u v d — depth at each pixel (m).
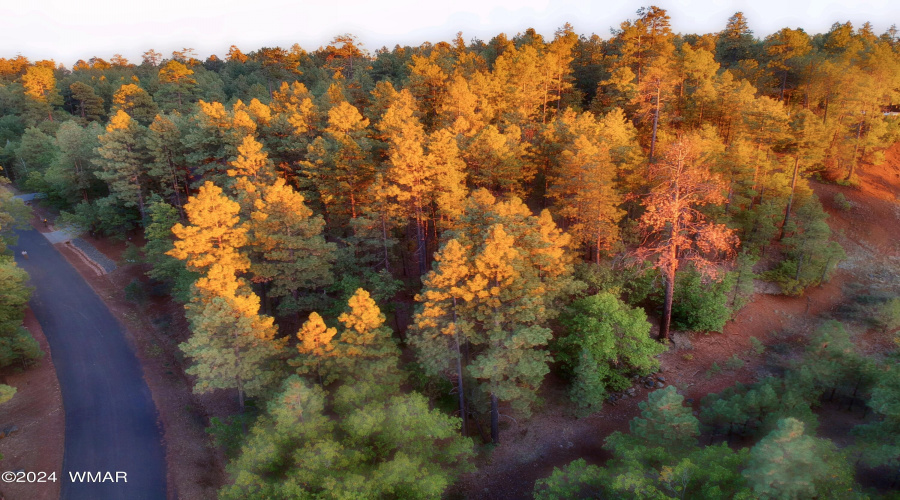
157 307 45.16
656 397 22.47
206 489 26.44
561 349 31.42
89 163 57.88
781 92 59.25
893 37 74.75
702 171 30.84
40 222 63.41
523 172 40.62
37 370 35.94
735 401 25.58
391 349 26.34
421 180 34.81
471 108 43.91
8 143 76.19
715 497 15.77
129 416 31.88
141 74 130.62
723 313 34.94
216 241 31.05
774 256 42.41
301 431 20.05
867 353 34.00
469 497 25.62
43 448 28.78
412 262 43.41
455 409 30.25
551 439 28.77
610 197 32.56
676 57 50.75
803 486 14.67
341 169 40.19
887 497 17.25
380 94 51.81
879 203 49.34
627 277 34.69
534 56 54.75
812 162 41.34
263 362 27.53
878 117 50.94
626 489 17.39
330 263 36.84
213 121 47.78
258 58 133.38
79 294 47.16
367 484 17.56
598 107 56.50
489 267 23.92
